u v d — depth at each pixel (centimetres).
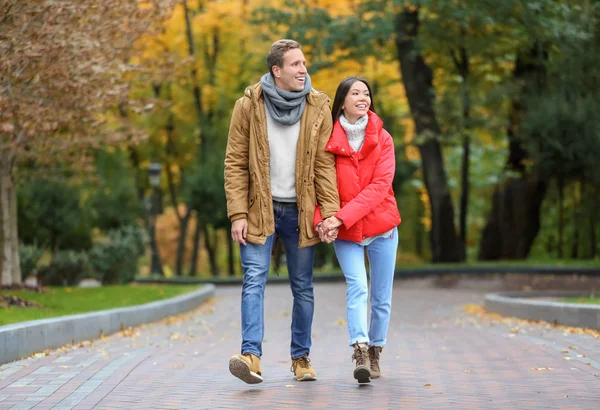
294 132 676
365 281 695
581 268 2652
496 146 3775
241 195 674
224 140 3628
